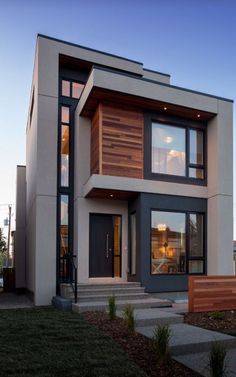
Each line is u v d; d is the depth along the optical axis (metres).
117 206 11.41
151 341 5.39
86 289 9.38
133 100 10.48
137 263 10.40
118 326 6.45
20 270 15.17
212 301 8.47
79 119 11.41
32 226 11.96
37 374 4.04
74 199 11.42
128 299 9.27
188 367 4.58
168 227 10.85
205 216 11.55
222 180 11.39
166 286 10.41
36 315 7.79
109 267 11.27
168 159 11.23
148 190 10.60
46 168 10.83
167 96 10.72
